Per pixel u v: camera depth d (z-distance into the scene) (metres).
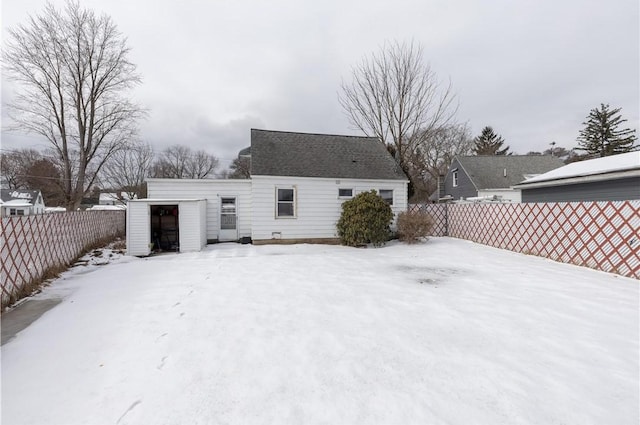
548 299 5.00
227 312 4.45
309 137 14.44
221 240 12.99
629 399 2.51
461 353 3.25
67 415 2.32
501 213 10.33
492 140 44.25
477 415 2.30
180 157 48.25
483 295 5.23
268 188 12.21
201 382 2.73
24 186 35.47
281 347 3.39
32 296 5.29
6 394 2.57
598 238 7.02
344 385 2.69
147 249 9.76
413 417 2.28
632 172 8.96
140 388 2.65
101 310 4.54
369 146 14.85
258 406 2.41
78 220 9.12
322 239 12.73
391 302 4.88
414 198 28.73
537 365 3.02
